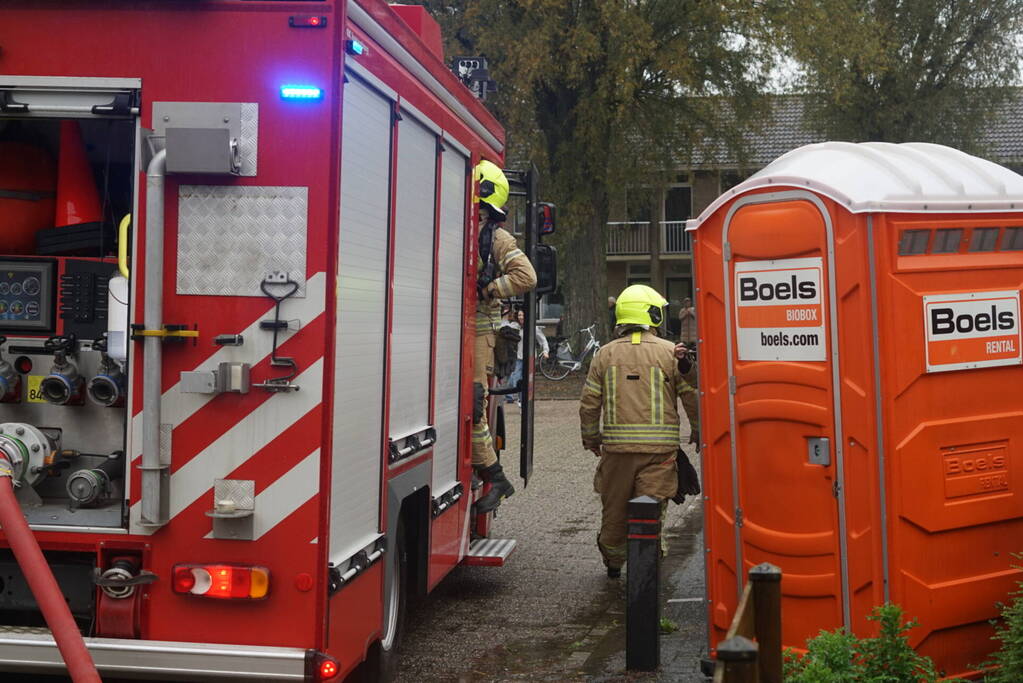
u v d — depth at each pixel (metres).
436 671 5.93
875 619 4.59
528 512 10.92
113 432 4.80
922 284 4.79
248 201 4.13
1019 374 5.12
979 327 4.96
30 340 4.86
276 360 4.12
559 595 7.70
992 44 32.97
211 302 4.13
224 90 4.15
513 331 8.05
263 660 4.10
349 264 4.39
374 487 4.82
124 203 5.42
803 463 5.03
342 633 4.41
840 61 26.83
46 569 3.97
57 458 4.74
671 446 7.48
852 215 4.74
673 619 7.02
